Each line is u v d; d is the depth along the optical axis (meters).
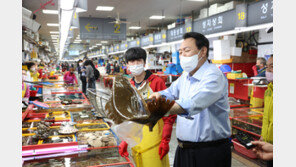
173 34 8.47
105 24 11.48
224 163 1.54
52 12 10.86
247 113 3.88
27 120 2.73
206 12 9.41
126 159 1.69
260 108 4.17
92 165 1.58
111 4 9.98
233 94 5.09
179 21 11.05
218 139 1.50
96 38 11.41
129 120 0.82
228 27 5.50
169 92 1.71
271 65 2.52
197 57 1.44
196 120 1.50
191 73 1.56
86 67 8.15
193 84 1.50
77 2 3.42
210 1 9.85
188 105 1.02
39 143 1.88
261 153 1.27
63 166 1.56
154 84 2.02
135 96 0.91
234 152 3.54
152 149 1.83
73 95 4.98
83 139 1.99
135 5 10.23
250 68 5.76
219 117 1.49
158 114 0.89
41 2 9.17
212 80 1.21
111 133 2.18
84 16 12.12
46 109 3.30
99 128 2.37
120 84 0.90
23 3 9.33
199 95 1.13
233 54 5.57
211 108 1.45
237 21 5.16
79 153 1.76
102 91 0.99
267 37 6.99
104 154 1.77
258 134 3.26
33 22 6.23
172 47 10.59
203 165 1.49
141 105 0.89
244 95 4.74
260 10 4.58
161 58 10.80
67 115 2.99
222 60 5.53
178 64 6.97
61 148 1.79
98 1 9.50
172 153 3.59
